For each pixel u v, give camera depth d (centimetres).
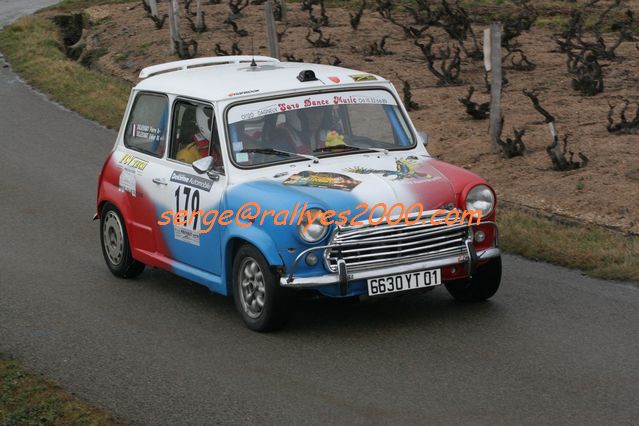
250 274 847
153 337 854
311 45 2555
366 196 809
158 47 2684
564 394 685
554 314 865
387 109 953
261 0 3331
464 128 1670
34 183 1535
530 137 1555
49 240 1224
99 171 1605
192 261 924
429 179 846
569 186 1269
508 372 731
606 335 806
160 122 985
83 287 1024
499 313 873
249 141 890
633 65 2097
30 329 889
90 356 811
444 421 646
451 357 768
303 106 917
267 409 680
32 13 3631
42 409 689
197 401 701
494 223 853
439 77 2052
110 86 2264
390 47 2512
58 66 2536
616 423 634
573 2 2947
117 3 3656
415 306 907
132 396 716
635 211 1155
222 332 858
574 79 1891
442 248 830
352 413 666
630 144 1445
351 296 806
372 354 783
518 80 2036
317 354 789
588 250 1030
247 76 961
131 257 1036
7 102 2191
